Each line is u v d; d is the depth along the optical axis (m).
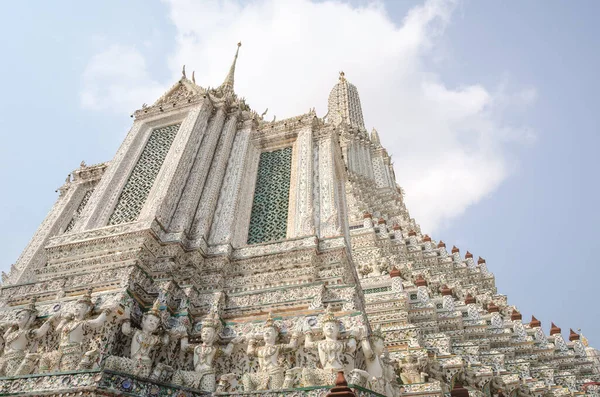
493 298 30.31
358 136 52.53
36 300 11.90
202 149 17.88
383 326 17.84
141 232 13.62
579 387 20.17
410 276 27.12
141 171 17.53
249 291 12.49
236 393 8.66
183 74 22.11
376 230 31.41
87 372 8.04
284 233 15.41
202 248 14.20
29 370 9.25
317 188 16.61
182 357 10.39
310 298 11.75
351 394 6.95
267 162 18.81
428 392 12.81
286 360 9.98
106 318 9.63
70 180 24.47
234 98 21.69
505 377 17.17
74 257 13.91
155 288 11.71
